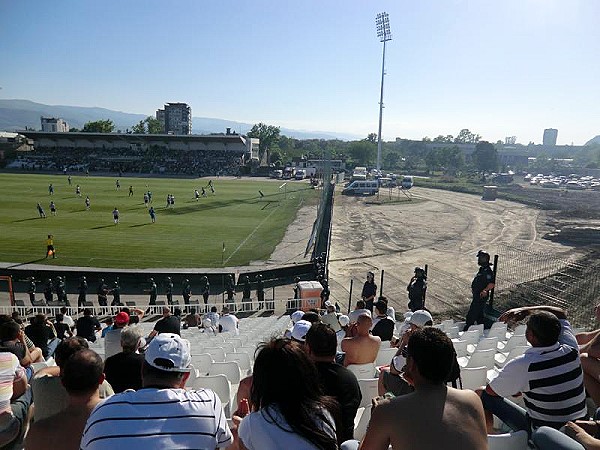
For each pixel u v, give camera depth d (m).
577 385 4.84
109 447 2.95
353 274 34.62
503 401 5.27
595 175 169.62
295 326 5.62
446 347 3.29
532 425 4.96
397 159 191.62
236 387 8.90
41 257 35.06
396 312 25.47
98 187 79.25
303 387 3.02
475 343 11.40
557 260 34.50
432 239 47.66
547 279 27.70
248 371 10.45
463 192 96.81
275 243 42.66
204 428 3.16
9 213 52.62
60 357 5.07
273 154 166.38
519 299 23.14
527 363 4.85
